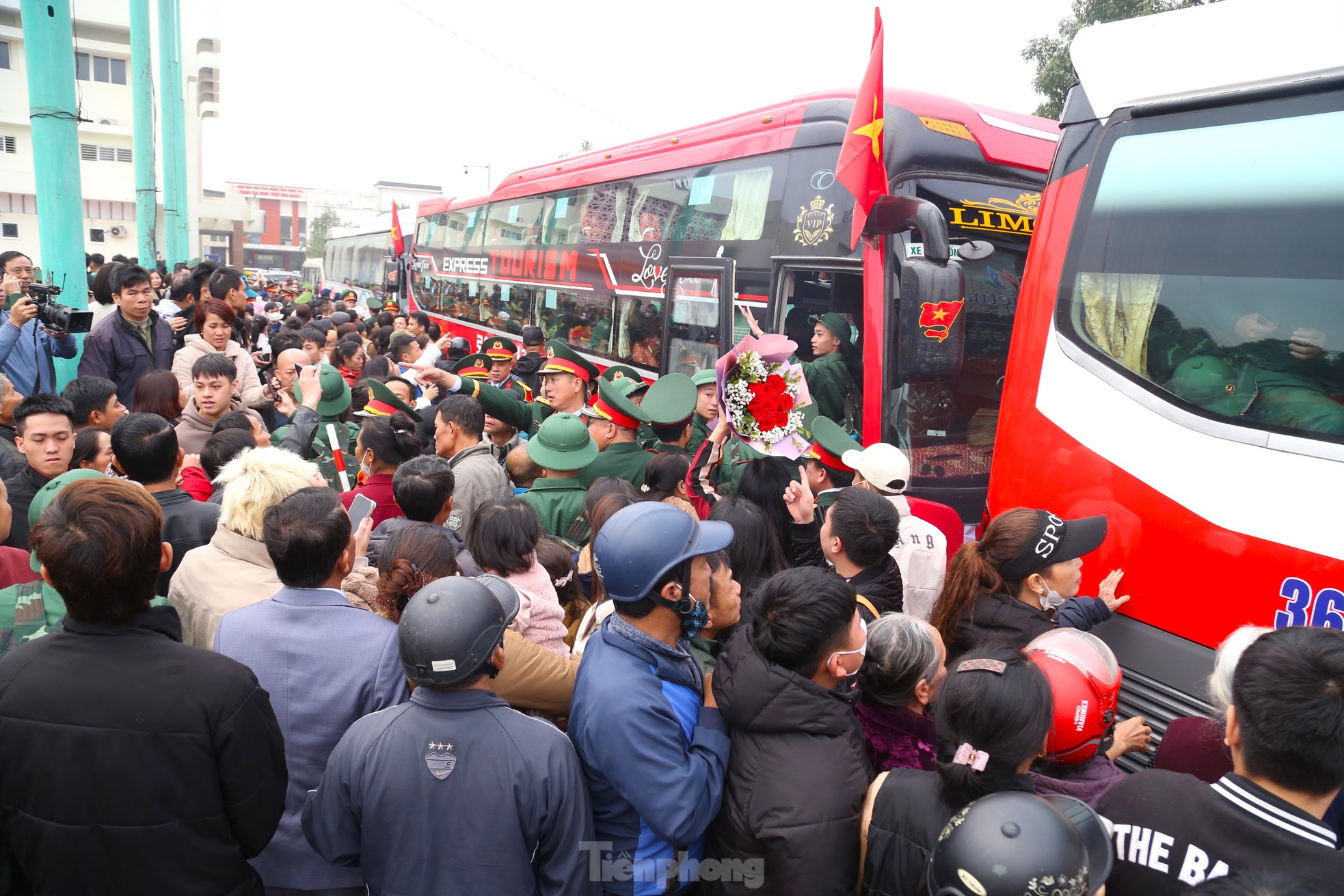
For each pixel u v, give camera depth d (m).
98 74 37.78
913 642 2.38
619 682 2.09
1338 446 2.66
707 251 7.79
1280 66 2.95
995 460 4.02
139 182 18.06
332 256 35.75
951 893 1.42
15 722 1.92
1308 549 2.67
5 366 5.70
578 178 10.70
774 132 7.08
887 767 2.40
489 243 14.30
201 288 8.25
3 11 34.09
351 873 2.41
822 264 6.42
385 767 1.98
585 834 2.04
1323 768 1.56
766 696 2.10
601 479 3.59
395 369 8.23
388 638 2.47
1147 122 3.40
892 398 5.82
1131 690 3.18
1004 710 1.81
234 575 2.74
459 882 1.96
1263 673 1.63
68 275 7.26
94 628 2.00
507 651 2.52
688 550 2.13
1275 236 2.92
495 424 6.09
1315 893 1.50
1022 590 3.10
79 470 3.15
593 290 10.09
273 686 2.37
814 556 3.96
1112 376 3.39
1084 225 3.62
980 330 6.22
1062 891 1.36
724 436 4.22
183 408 5.70
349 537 2.52
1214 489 2.95
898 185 5.96
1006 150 6.34
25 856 1.96
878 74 5.48
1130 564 3.23
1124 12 14.59
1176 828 1.68
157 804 1.93
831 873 2.00
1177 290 3.20
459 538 3.86
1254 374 2.92
